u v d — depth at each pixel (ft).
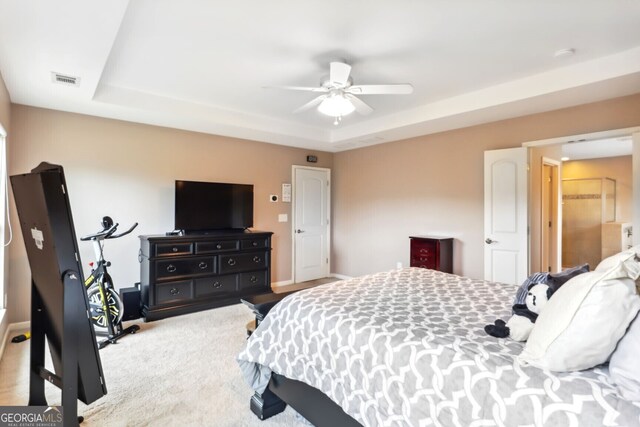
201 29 7.93
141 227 13.85
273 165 18.10
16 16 6.46
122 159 13.42
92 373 6.11
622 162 21.31
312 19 7.50
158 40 8.44
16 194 6.21
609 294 3.65
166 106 12.58
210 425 6.58
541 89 10.45
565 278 5.11
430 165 15.75
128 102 11.76
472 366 4.16
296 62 9.71
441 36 8.24
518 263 12.60
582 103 11.26
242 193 15.88
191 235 13.47
